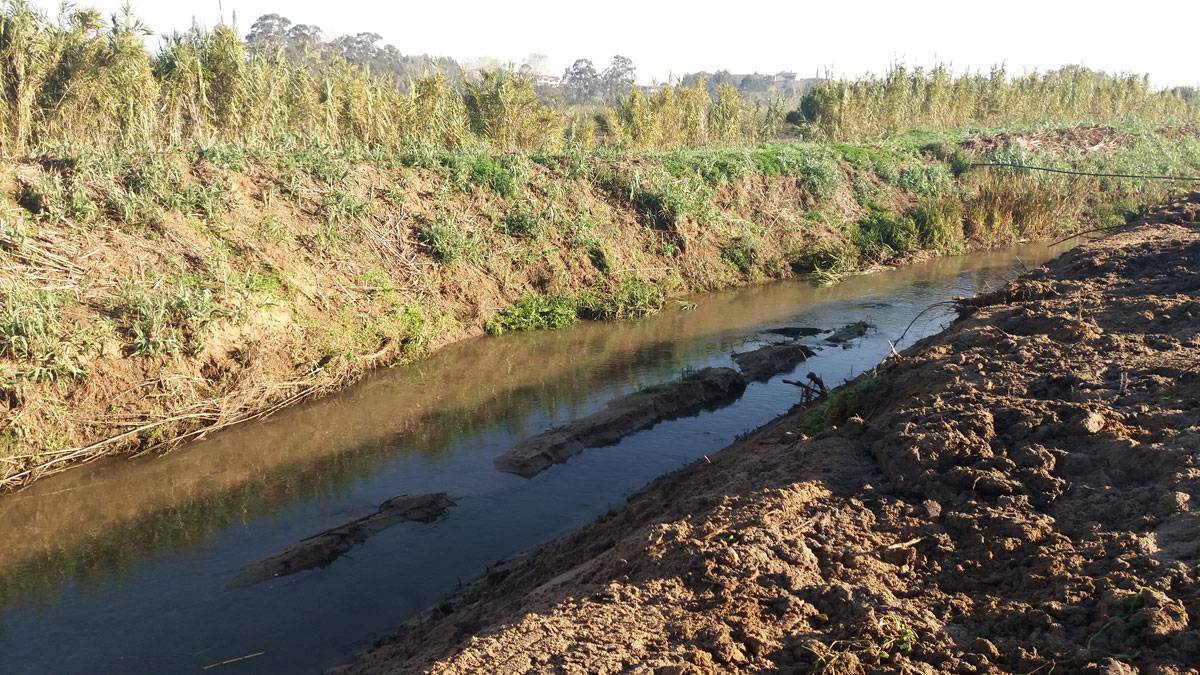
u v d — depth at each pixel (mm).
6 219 11141
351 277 14094
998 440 6133
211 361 11234
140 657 6473
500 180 17500
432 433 10906
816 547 5215
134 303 10953
